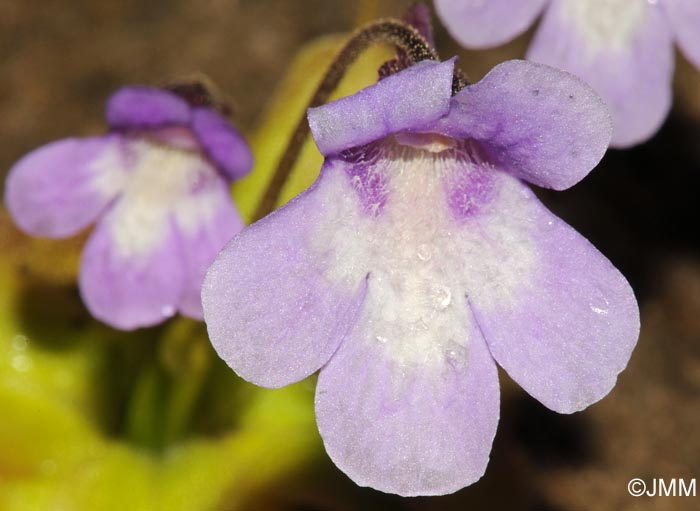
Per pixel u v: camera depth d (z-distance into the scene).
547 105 0.11
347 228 0.12
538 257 0.12
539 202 0.12
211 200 0.14
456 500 0.14
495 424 0.12
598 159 0.12
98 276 0.14
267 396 0.15
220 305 0.11
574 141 0.12
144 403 0.14
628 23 0.14
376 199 0.12
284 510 0.14
